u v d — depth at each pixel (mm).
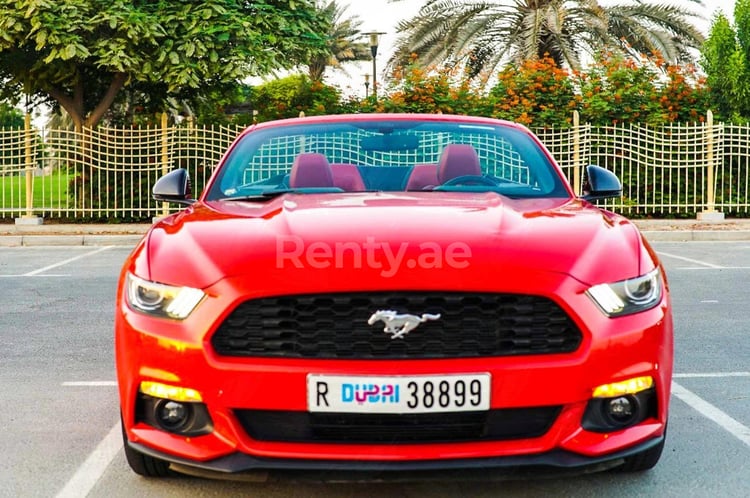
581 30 23891
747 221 15883
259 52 15781
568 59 22516
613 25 23547
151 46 15711
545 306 2982
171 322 3031
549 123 17047
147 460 3404
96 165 17188
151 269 3180
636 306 3088
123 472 3625
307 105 17750
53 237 14273
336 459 2896
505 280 2953
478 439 2963
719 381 5113
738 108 17406
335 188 4176
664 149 16969
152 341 3037
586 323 2980
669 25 23312
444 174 4258
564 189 4195
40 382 5148
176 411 3051
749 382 5086
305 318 2959
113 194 17281
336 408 2893
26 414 4496
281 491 3373
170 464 3152
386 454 2891
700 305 7758
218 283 3014
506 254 3049
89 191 17281
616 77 17500
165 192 4465
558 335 2984
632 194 17000
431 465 2879
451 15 23750
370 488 3398
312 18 17312
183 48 15211
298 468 2914
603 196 4406
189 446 3014
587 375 2951
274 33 16562
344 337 2930
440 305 2945
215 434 2973
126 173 17281
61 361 5684
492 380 2893
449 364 2898
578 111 17094
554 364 2926
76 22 14852
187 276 3082
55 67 16281
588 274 3059
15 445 3994
